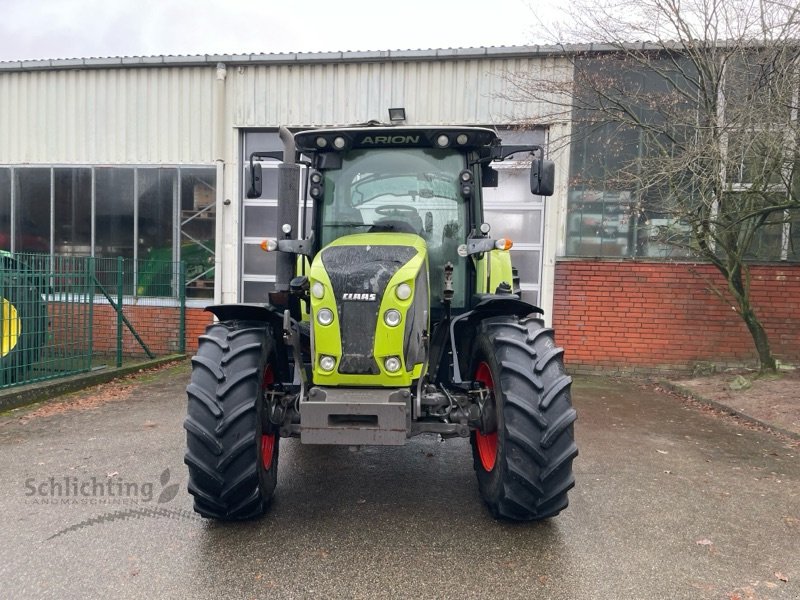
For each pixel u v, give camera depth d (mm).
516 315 3562
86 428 5363
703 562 2971
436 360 3545
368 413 2953
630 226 8305
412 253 3273
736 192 6770
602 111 7773
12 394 6074
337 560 2938
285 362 3818
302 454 4641
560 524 3387
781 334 8000
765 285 7996
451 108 8758
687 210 6934
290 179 3793
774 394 6504
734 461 4617
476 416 3324
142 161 9492
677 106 7711
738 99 6551
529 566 2898
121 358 8227
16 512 3498
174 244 9492
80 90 9617
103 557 2959
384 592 2654
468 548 3074
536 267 8727
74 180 9711
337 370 3035
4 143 9891
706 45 6805
